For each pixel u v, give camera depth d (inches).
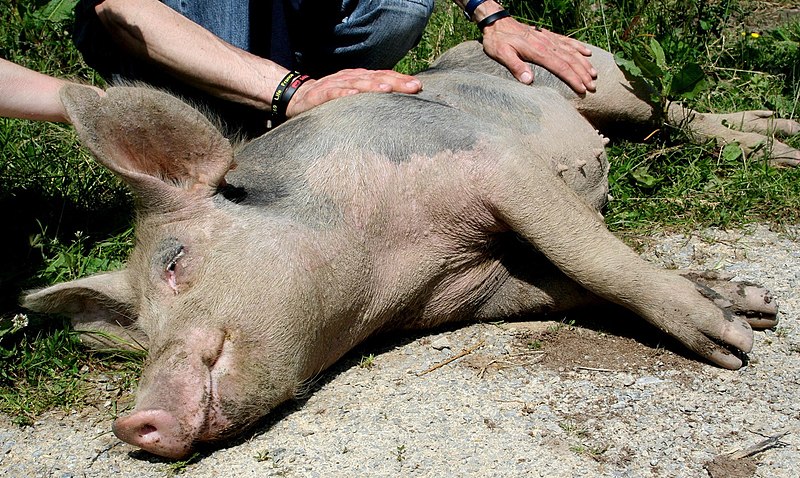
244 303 61.2
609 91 84.0
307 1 80.4
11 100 70.6
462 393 65.6
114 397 67.9
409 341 71.5
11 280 76.7
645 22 105.4
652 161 88.3
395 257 68.2
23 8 105.8
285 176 66.2
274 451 61.9
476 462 60.5
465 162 68.0
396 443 62.0
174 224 63.4
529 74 80.0
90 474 61.9
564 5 103.6
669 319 67.4
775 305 69.7
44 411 67.1
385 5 83.1
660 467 59.8
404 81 72.6
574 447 61.1
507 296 72.7
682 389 65.3
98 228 82.7
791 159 88.8
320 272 63.9
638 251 80.0
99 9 75.4
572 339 70.7
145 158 63.6
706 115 91.4
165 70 75.0
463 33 106.0
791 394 64.6
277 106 73.5
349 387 66.6
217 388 60.5
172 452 60.1
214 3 80.7
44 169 87.1
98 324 68.7
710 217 83.1
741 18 112.7
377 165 67.2
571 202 68.4
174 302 61.9
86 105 61.5
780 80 101.5
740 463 59.7
